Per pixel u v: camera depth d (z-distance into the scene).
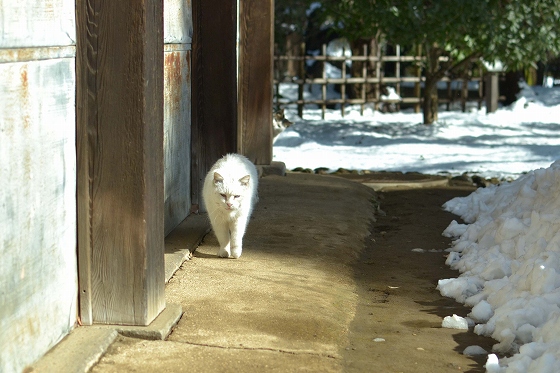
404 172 11.22
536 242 5.22
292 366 3.65
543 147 13.61
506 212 6.58
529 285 4.57
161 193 4.09
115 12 3.70
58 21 3.49
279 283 5.01
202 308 4.39
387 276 5.77
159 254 4.10
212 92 6.75
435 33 13.47
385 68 21.83
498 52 13.97
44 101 3.38
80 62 3.73
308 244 6.14
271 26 9.37
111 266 3.87
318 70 22.78
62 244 3.64
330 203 7.73
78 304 3.89
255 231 6.43
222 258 5.60
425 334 4.38
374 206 8.30
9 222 3.06
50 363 3.38
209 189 5.50
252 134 9.51
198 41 6.70
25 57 3.16
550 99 20.98
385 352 4.00
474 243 6.29
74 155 3.76
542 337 3.91
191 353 3.70
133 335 3.87
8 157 3.04
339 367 3.71
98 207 3.83
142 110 3.75
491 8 13.56
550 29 13.88
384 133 15.84
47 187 3.44
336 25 15.46
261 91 9.48
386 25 13.66
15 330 3.15
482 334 4.36
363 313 4.79
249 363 3.63
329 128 16.34
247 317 4.28
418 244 6.80
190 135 6.76
